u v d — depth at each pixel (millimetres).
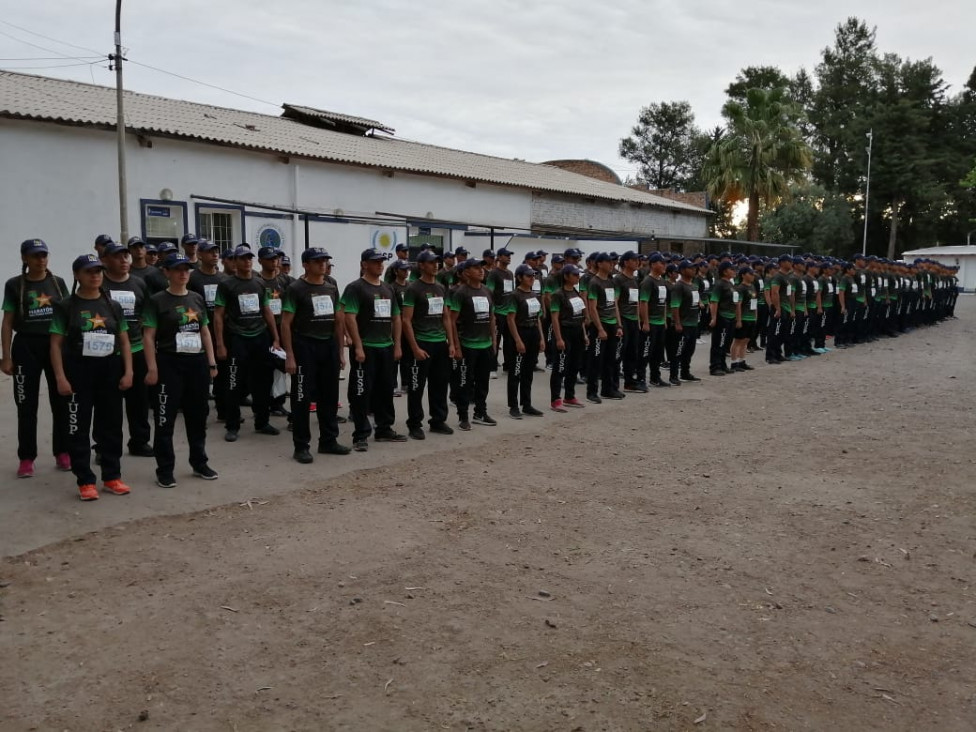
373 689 3562
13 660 3771
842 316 17641
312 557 5066
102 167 13805
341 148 19328
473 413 9859
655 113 65938
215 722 3301
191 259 9297
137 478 6750
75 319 5961
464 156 25797
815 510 6180
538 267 12812
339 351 7629
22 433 6613
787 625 4238
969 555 5266
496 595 4543
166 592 4512
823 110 58938
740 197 34094
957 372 13875
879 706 3482
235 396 8148
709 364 14539
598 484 6840
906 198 54812
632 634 4102
